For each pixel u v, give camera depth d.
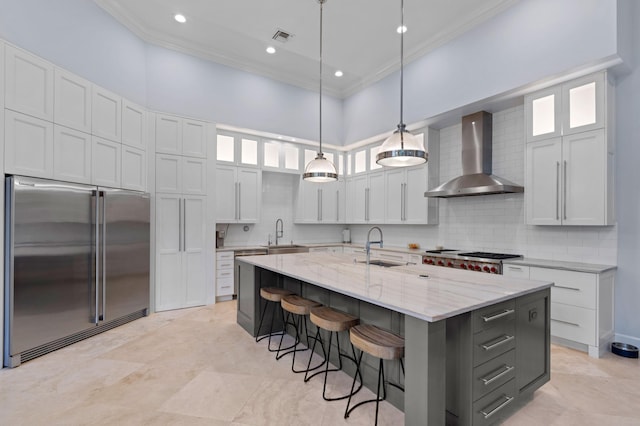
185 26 4.08
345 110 6.08
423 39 4.25
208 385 2.36
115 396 2.20
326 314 2.38
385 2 3.49
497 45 3.57
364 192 5.86
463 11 3.68
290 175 6.08
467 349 1.70
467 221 4.50
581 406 2.10
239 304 3.72
